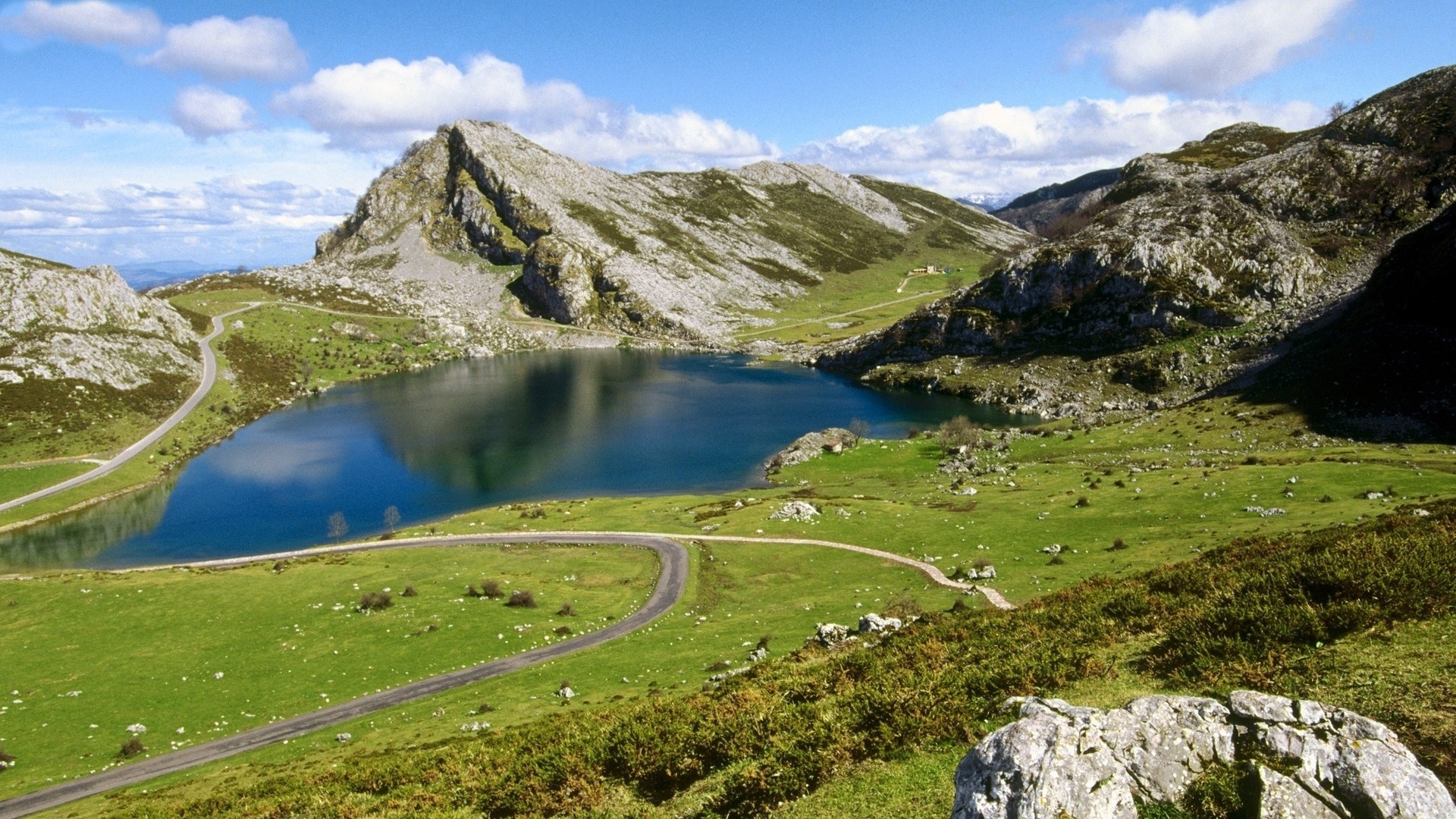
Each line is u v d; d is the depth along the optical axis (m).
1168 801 16.75
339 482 150.88
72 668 68.38
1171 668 26.44
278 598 84.31
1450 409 113.06
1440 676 21.09
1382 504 73.69
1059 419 176.38
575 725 39.84
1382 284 148.12
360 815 32.28
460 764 37.44
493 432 185.38
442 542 108.06
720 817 23.89
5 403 169.50
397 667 67.44
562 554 99.50
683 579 88.12
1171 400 169.12
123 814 40.75
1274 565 35.34
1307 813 15.34
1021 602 64.38
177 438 178.75
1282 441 121.38
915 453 149.75
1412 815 14.88
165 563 113.06
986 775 17.52
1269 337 171.50
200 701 62.19
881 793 22.16
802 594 79.50
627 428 186.38
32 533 127.81
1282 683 23.02
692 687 51.34
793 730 28.34
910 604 63.88
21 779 51.25
